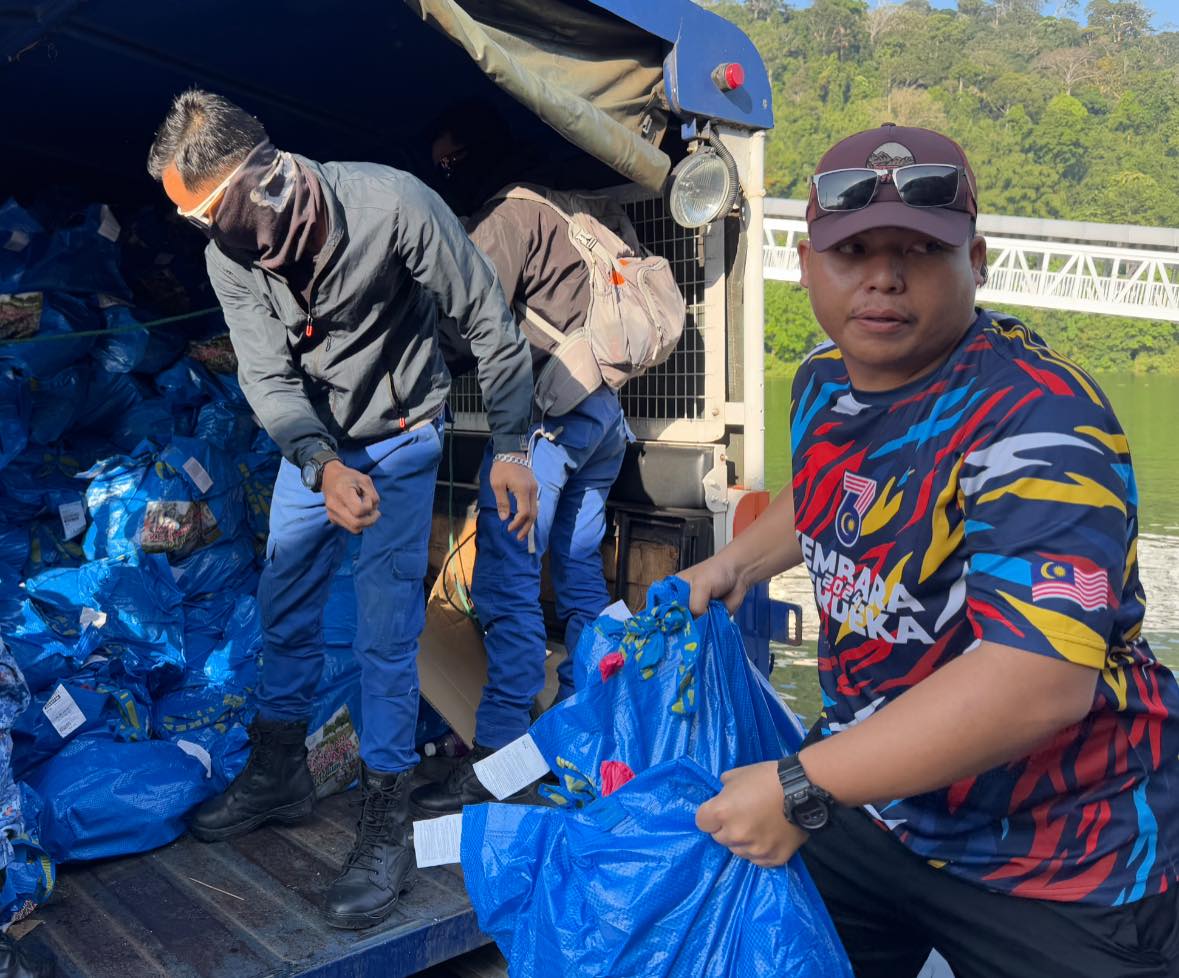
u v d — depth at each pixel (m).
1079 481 1.14
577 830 1.43
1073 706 1.11
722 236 3.13
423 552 2.43
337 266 2.09
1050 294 48.78
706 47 2.91
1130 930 1.33
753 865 1.34
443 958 2.27
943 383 1.27
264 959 2.10
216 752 2.81
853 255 1.24
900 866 1.46
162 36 2.91
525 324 2.81
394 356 2.31
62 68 3.07
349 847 2.57
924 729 1.12
